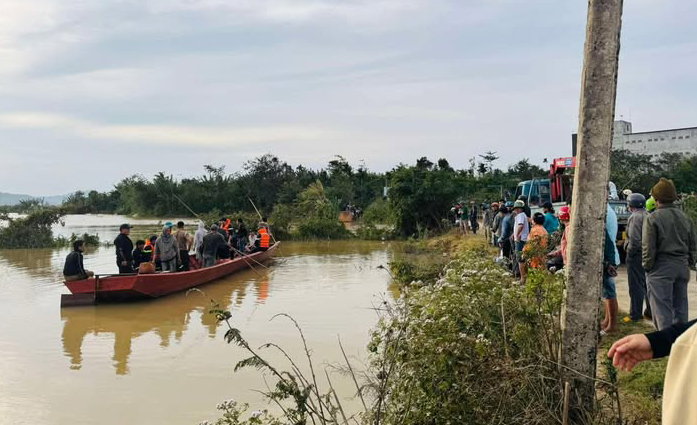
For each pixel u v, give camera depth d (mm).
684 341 1678
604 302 7992
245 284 16938
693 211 16250
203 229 19359
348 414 6309
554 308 4672
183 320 12242
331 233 34781
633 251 7957
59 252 28625
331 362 8539
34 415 6875
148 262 15336
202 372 8430
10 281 18422
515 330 4652
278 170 61812
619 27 4105
